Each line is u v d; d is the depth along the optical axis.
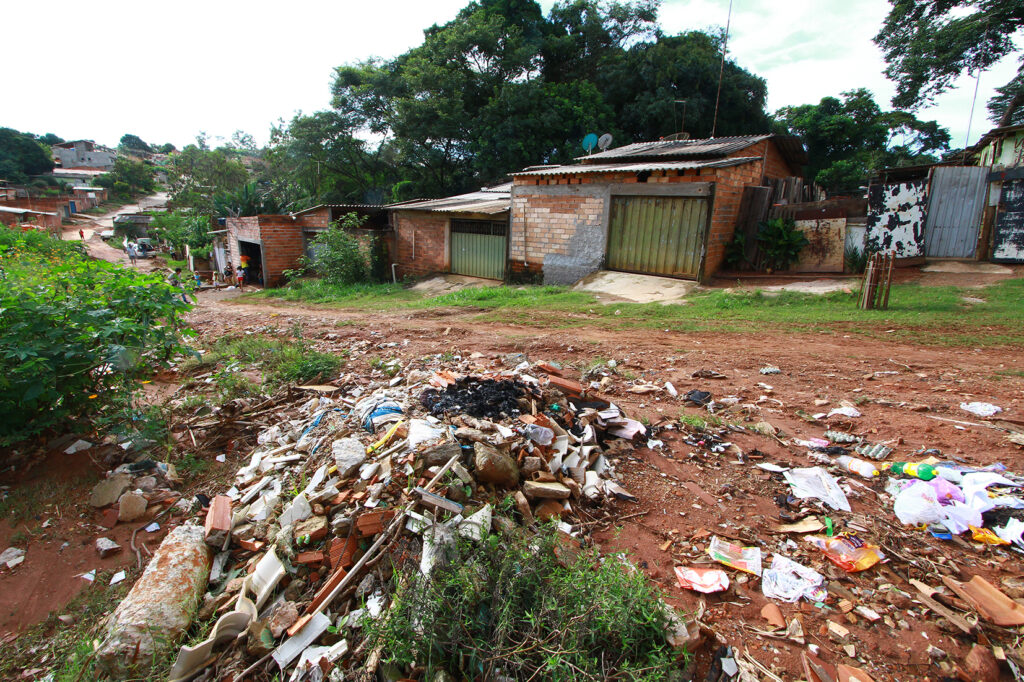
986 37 19.45
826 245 12.03
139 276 4.87
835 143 31.77
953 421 4.61
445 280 18.03
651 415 4.93
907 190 11.57
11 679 2.66
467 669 2.29
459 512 3.09
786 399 5.35
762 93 30.56
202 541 3.22
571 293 12.52
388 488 3.34
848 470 3.99
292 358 6.49
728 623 2.66
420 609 2.39
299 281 20.84
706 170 11.59
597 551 3.10
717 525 3.40
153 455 4.46
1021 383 5.41
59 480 4.07
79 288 4.46
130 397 4.71
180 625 2.72
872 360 6.45
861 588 2.87
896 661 2.44
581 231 14.17
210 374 6.66
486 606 2.46
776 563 3.04
